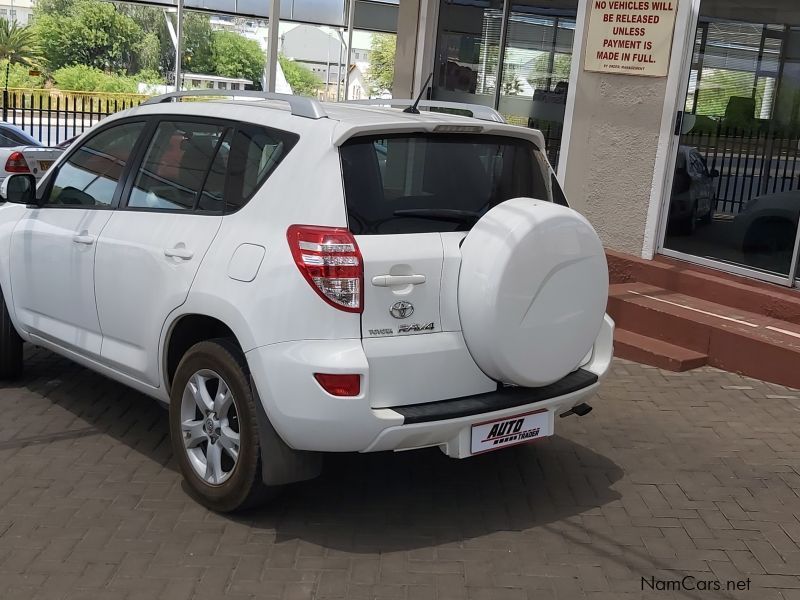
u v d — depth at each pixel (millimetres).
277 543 4090
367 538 4176
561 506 4598
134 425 5480
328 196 3855
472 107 5191
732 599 3770
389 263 3828
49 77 49781
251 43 54812
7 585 3668
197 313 4160
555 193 4738
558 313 4137
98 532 4129
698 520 4484
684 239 8227
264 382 3850
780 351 6512
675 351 6988
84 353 5133
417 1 11039
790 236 7410
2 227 5793
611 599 3730
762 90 7500
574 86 8758
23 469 4781
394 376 3855
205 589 3686
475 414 3982
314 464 4098
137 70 52781
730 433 5656
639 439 5527
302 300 3768
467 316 3963
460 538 4215
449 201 4168
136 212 4750
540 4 9672
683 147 8156
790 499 4750
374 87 64750
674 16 7996
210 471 4312
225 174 4348
